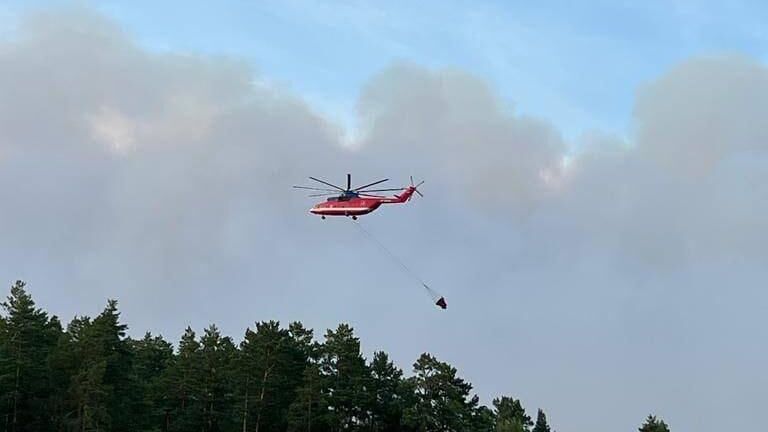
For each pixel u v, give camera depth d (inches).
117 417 3503.9
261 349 3777.1
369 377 3865.7
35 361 3459.6
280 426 3863.2
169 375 3836.1
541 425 5027.1
